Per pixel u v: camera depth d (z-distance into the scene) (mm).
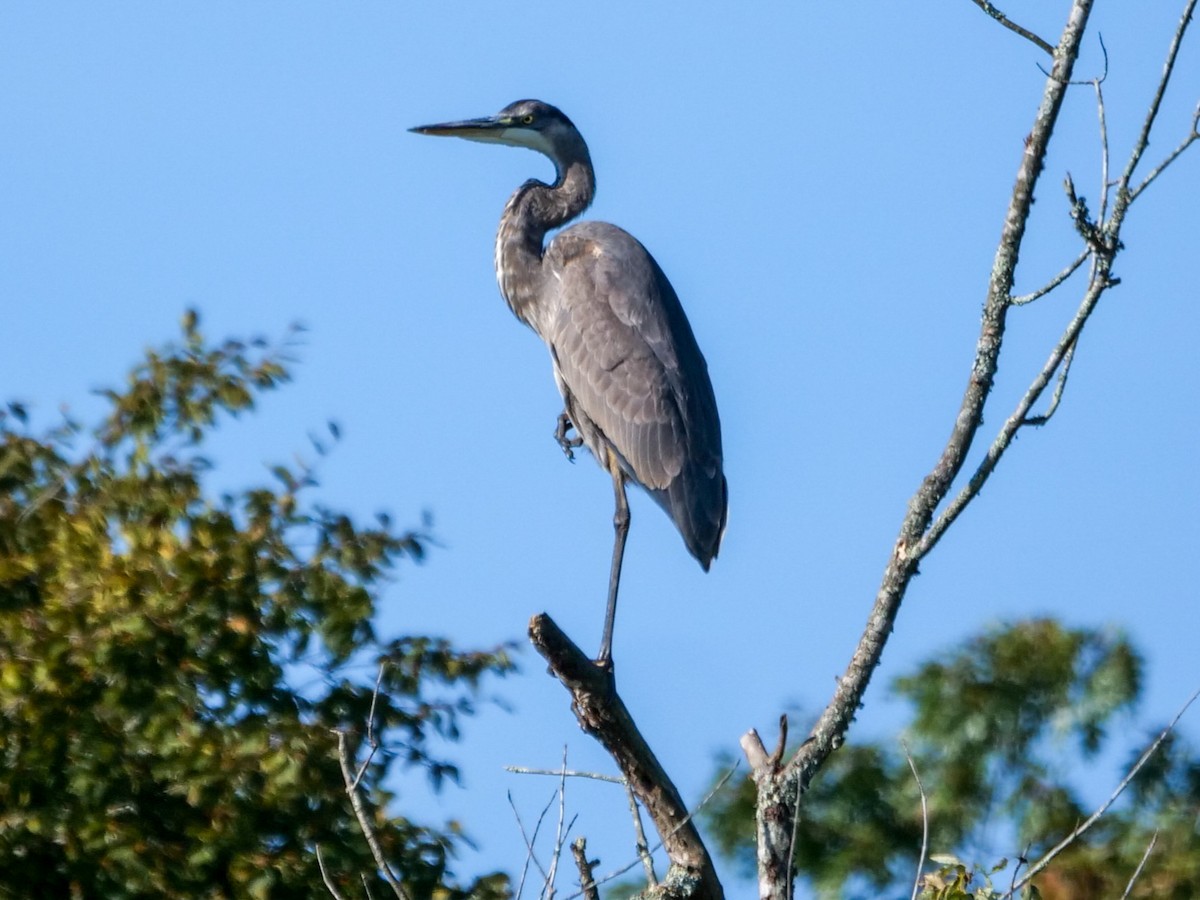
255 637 12008
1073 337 7645
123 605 11836
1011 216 7910
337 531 12938
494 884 11891
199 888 11273
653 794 8836
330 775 11711
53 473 13547
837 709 8172
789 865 7949
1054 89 7785
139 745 11586
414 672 12430
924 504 8086
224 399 13852
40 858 11273
